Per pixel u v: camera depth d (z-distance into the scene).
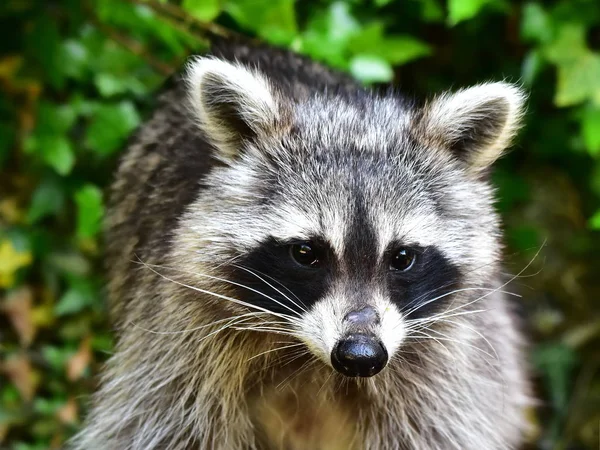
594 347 8.28
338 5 7.09
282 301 4.83
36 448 6.98
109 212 6.50
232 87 4.90
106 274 6.50
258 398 5.51
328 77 6.18
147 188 5.80
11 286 7.30
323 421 5.63
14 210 7.44
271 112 4.99
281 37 6.80
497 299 5.78
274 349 5.06
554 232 8.21
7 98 7.39
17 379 7.13
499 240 5.33
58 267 7.40
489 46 8.02
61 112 7.09
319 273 4.76
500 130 5.10
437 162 5.03
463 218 5.02
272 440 5.71
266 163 4.95
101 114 7.05
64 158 7.08
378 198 4.75
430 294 4.93
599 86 6.99
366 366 4.49
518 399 6.47
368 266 4.71
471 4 6.93
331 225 4.69
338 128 4.98
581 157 7.95
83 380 7.23
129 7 6.82
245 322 5.04
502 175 7.98
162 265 5.17
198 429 5.33
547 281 8.22
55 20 7.07
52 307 7.42
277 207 4.83
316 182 4.80
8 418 7.07
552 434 7.98
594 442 7.98
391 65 7.49
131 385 5.39
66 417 7.03
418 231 4.81
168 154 5.73
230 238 4.88
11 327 7.42
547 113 7.86
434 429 5.43
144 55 6.98
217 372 5.25
